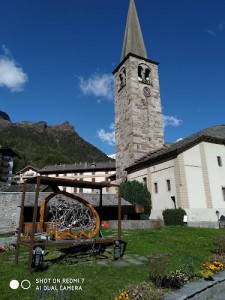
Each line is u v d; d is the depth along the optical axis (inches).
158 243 504.7
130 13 1679.4
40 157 4168.3
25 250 444.1
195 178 938.1
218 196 959.6
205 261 404.5
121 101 1497.3
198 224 862.5
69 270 315.0
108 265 345.7
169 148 1162.0
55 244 333.4
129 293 246.2
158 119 1432.1
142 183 1108.5
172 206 948.6
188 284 301.3
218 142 1048.2
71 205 409.1
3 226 891.4
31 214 855.7
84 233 396.5
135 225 755.4
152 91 1473.9
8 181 1700.3
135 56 1482.5
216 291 310.8
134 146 1311.5
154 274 295.6
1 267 321.1
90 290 255.6
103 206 928.3
